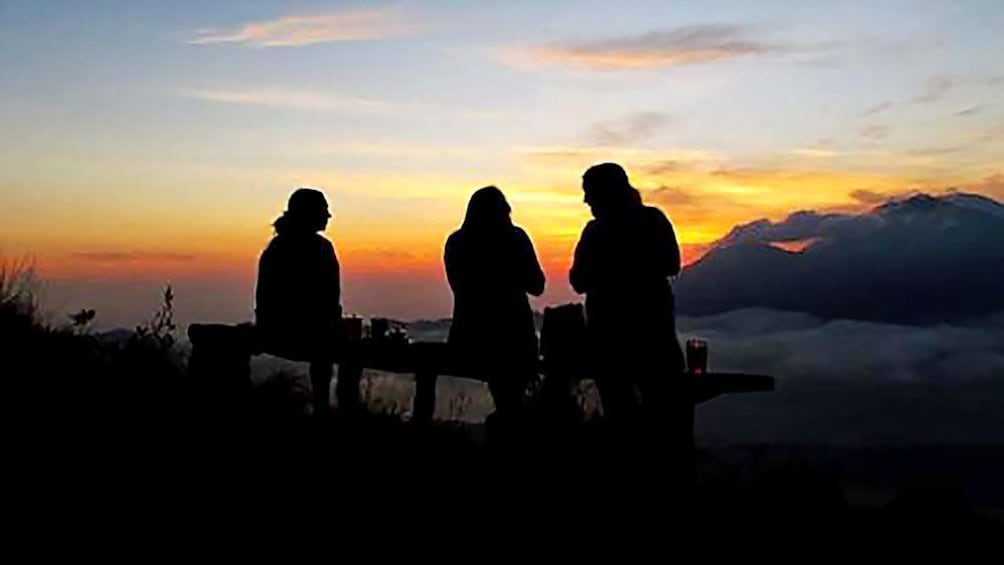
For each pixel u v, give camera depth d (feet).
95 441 26.04
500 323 31.89
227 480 25.94
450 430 31.86
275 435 28.43
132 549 22.98
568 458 29.45
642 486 28.86
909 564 27.78
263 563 23.48
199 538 23.81
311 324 33.40
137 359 30.12
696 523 27.96
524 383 31.65
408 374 34.60
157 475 25.54
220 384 30.53
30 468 24.73
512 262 31.86
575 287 30.89
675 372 30.19
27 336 29.45
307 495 26.14
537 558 25.48
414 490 27.30
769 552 27.35
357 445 28.71
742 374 31.09
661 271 30.17
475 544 25.66
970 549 28.99
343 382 33.58
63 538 22.88
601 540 26.63
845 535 28.73
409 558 24.63
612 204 30.40
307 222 34.22
